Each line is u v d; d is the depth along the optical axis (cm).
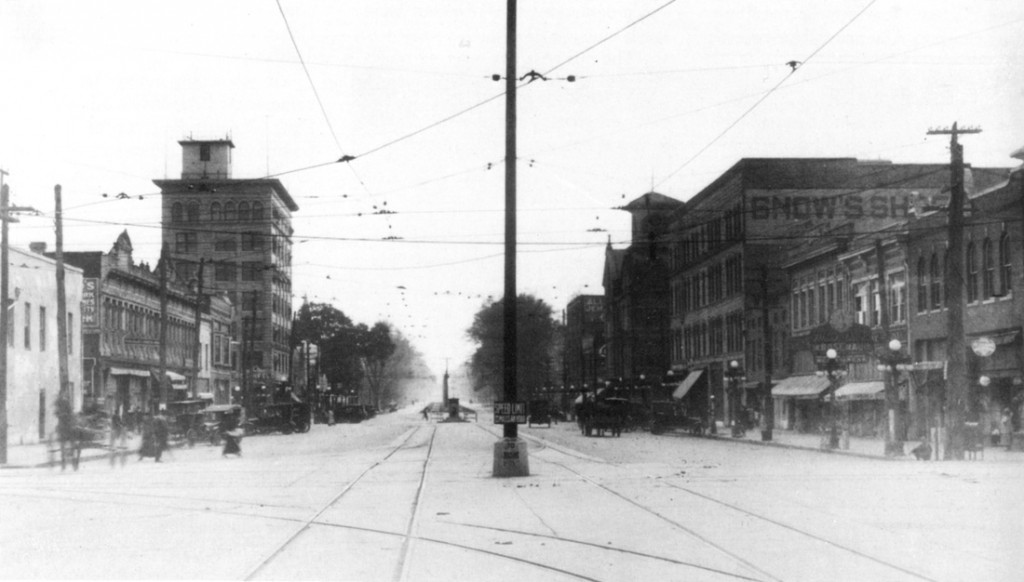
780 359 7219
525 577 1223
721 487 2391
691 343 9581
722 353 8456
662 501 2081
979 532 1577
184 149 11481
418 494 2323
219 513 1955
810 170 7638
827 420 6006
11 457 4331
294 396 8412
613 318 11938
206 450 5147
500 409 2884
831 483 2461
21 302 5612
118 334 7275
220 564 1335
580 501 2116
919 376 5012
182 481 2798
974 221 4494
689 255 9662
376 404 18650
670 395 9544
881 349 5125
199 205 11425
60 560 1376
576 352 14850
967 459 3469
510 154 2953
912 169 7275
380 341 16662
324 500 2198
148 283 7938
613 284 11950
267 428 7688
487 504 2078
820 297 6456
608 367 12306
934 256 4906
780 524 1683
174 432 5688
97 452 4572
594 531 1630
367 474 3020
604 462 3516
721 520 1748
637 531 1622
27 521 1839
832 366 4431
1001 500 2030
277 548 1473
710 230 8825
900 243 5209
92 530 1700
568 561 1335
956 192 3438
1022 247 4128
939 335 4847
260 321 11594
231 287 11575
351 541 1544
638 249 11044
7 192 3941
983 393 4431
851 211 7375
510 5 2931
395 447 5088
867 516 1783
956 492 2203
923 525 1659
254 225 11444
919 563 1295
